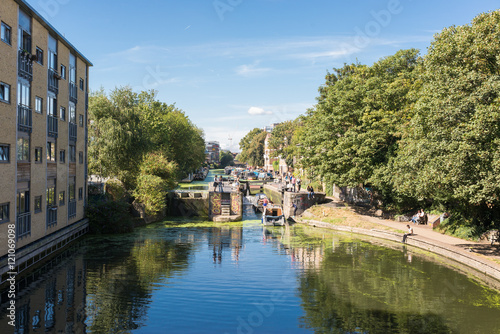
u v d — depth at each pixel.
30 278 18.89
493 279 18.45
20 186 19.25
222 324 13.54
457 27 20.03
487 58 18.83
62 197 25.50
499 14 18.27
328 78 52.44
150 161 46.00
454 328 13.30
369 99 34.06
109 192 39.66
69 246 26.58
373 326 13.45
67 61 26.39
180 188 63.47
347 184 35.59
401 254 24.50
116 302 15.66
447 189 20.80
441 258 23.06
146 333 12.79
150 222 38.25
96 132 39.62
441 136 19.91
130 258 23.36
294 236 31.70
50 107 23.38
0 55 17.06
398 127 30.33
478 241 24.52
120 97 41.94
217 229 35.31
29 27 20.44
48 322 13.52
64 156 25.92
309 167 44.53
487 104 18.23
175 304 15.51
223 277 19.47
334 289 17.59
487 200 18.80
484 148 18.20
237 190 44.31
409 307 15.29
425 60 21.47
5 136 17.58
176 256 24.08
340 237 31.16
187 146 71.94
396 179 26.48
